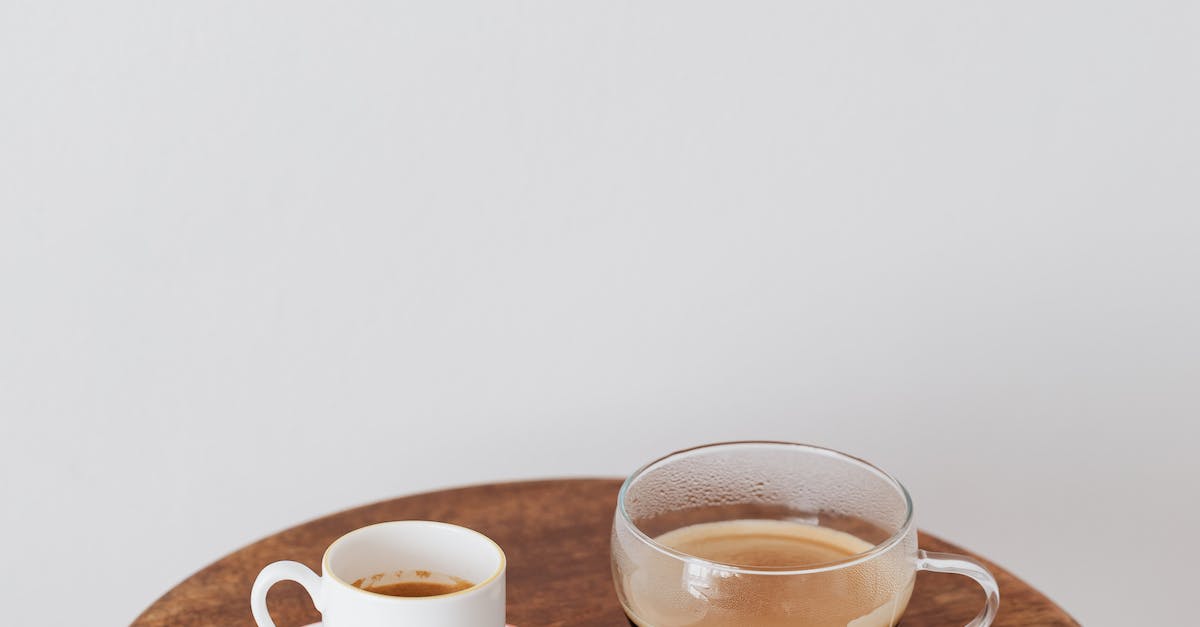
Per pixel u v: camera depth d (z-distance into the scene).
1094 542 1.20
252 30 1.08
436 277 1.13
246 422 1.14
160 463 1.15
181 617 0.87
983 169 1.13
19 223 1.10
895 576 0.78
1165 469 1.19
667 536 0.83
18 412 1.13
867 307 1.15
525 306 1.14
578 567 0.92
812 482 0.84
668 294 1.14
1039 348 1.16
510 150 1.11
